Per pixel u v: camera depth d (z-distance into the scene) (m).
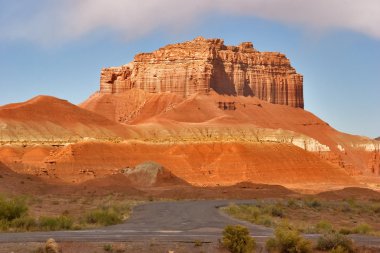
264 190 118.94
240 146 194.62
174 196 103.88
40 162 168.12
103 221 46.78
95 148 173.62
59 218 43.03
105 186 109.00
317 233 42.97
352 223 61.31
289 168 189.62
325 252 33.06
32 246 31.30
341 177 193.62
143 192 106.88
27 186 95.12
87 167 163.38
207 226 44.91
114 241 33.88
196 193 106.56
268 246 32.72
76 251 30.50
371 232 46.31
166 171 134.88
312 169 192.75
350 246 33.62
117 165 171.00
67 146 171.00
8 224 41.94
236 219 53.66
